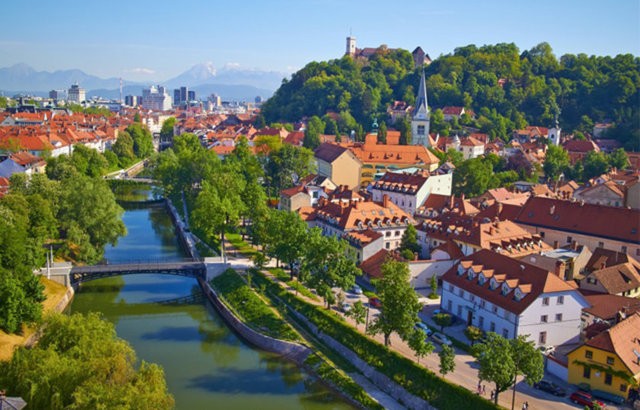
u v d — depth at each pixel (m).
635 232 149.50
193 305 141.50
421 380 94.25
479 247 143.88
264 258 149.00
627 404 87.56
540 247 151.50
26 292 110.50
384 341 108.62
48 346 81.69
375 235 155.50
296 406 94.50
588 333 100.06
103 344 81.50
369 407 93.06
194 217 170.12
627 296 124.38
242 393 98.06
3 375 75.00
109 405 67.50
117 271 144.50
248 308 129.50
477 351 87.81
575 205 164.00
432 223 166.12
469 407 86.06
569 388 93.25
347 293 136.38
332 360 107.69
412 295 101.38
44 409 70.12
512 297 109.56
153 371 76.75
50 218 144.38
